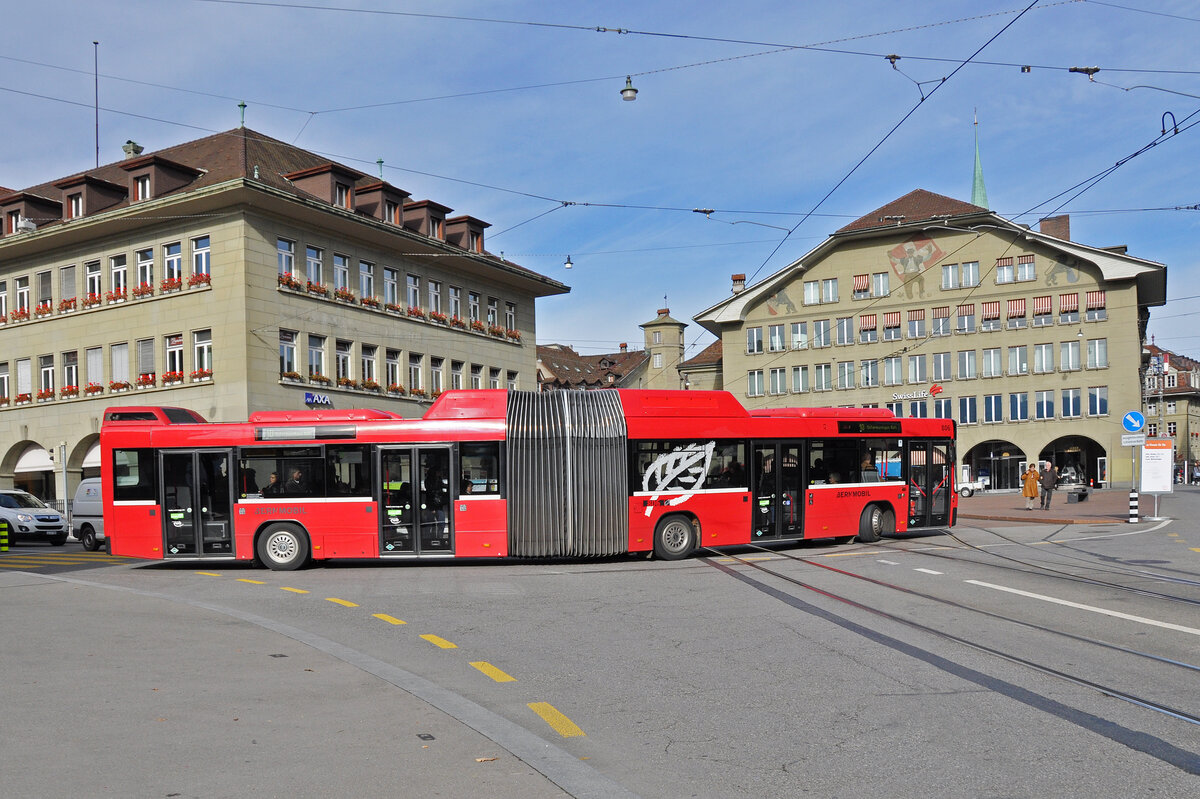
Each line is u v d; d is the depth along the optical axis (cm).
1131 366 6325
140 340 3938
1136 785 592
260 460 1931
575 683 877
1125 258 6288
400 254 4453
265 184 3641
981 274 6675
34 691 821
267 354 3728
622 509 1936
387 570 1864
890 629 1115
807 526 2117
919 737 695
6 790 570
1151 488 3073
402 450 1914
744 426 2062
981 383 6656
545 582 1612
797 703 796
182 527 1931
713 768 630
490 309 5097
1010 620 1161
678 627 1157
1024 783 596
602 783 586
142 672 895
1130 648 995
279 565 1908
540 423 1936
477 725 714
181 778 593
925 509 2322
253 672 896
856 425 2216
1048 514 3416
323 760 630
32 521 3275
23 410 4288
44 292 4281
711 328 7531
